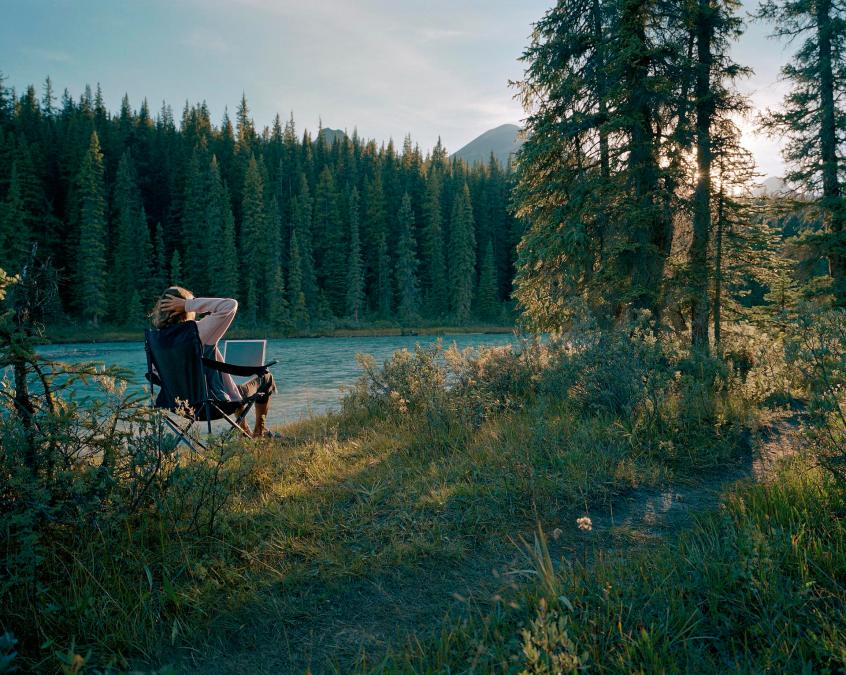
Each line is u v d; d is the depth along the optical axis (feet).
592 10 46.62
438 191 264.11
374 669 6.83
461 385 24.53
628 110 42.19
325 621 8.54
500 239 281.95
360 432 22.29
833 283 54.90
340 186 307.78
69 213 205.57
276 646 7.90
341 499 13.73
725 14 43.45
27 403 9.78
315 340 176.04
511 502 13.12
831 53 53.67
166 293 15.92
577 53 46.62
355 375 63.77
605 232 42.83
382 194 268.00
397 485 14.53
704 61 43.96
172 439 11.55
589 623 7.64
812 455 13.04
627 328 22.88
